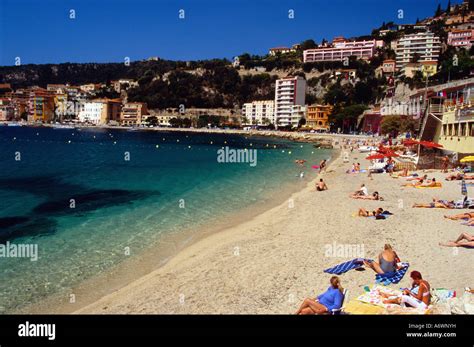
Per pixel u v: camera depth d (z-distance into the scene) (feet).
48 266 52.85
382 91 543.80
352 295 39.63
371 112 453.17
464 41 602.44
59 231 69.00
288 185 122.93
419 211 76.28
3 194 103.96
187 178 138.92
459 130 140.26
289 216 78.89
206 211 85.71
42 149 279.08
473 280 41.63
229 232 69.21
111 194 105.50
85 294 44.52
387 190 102.78
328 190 108.17
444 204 78.48
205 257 55.83
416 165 140.77
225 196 103.60
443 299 35.19
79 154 244.42
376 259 50.78
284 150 294.46
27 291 45.16
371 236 60.95
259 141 428.15
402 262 47.01
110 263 54.29
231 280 46.65
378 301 34.76
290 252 55.57
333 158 224.33
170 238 65.82
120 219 77.92
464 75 409.28
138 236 66.74
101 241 63.82
